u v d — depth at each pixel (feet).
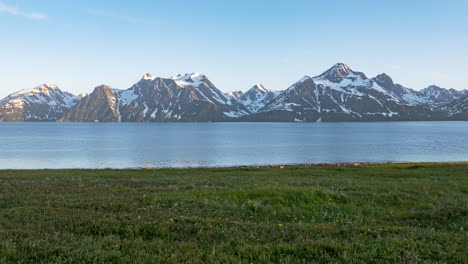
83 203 52.60
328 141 500.33
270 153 331.36
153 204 53.11
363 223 41.70
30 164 250.98
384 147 391.24
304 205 51.70
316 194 57.82
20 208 47.75
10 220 40.42
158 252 29.01
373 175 127.65
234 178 114.73
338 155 310.04
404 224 41.32
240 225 38.65
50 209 47.21
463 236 33.78
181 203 53.11
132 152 345.31
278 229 37.19
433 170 145.79
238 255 27.91
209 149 378.53
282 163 258.16
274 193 58.34
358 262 26.43
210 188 73.82
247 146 419.33
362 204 55.11
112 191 69.72
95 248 29.17
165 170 165.78
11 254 27.30
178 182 93.30
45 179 102.83
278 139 555.69
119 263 26.30
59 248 29.01
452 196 64.64
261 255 27.61
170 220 39.68
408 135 633.61
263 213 48.24
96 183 88.12
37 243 30.40
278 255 28.09
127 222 38.29
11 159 281.54
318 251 28.84
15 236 32.76
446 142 458.91
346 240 32.01
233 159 283.59
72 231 35.55
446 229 38.45
